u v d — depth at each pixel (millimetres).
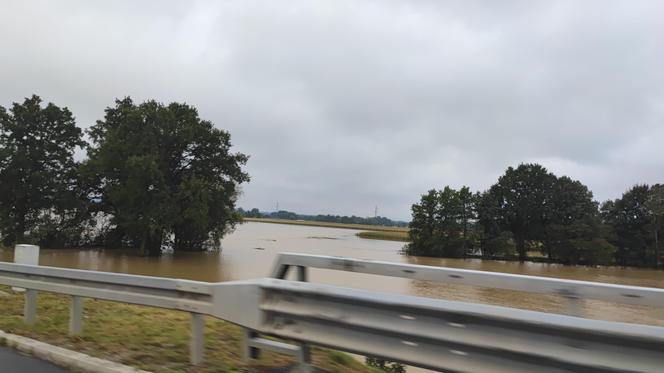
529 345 3732
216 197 53594
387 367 8023
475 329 3947
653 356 3346
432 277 4598
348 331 4566
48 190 53438
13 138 52875
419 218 76375
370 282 18125
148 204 51031
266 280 5062
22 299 9922
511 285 4195
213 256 53125
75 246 57344
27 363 5898
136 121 52000
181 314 9023
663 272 66000
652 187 77250
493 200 77375
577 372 3562
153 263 45125
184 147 54469
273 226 168250
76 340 6531
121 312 8906
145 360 5691
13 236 53000
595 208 77938
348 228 187750
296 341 4898
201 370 5316
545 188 77438
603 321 3506
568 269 65562
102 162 51156
